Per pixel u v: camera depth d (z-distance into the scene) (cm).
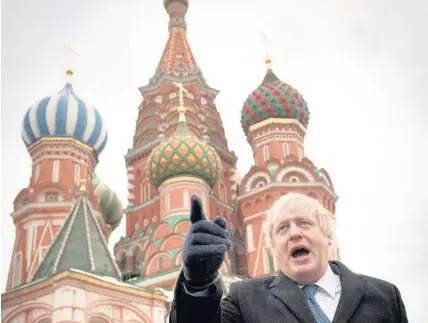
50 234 2853
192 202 243
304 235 300
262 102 3344
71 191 3017
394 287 300
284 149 3228
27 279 2731
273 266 2788
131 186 3562
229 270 2631
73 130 3195
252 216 2983
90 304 1905
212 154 2981
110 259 2212
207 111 3828
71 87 3319
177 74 3862
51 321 1883
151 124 3684
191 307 240
